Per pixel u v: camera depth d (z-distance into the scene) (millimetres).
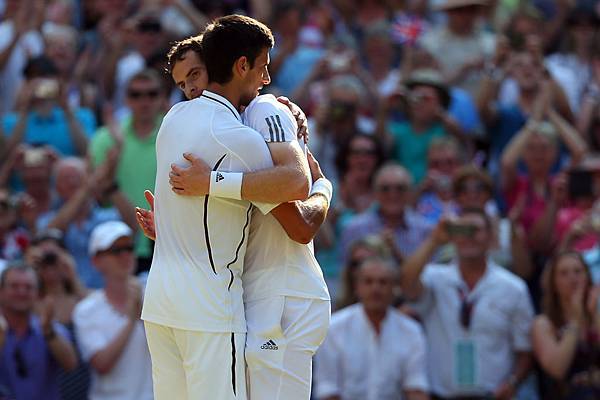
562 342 30422
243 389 17047
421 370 30328
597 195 35812
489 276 31516
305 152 17906
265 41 17469
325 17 45969
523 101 40094
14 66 42062
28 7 42562
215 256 17016
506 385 30969
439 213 34906
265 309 17406
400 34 42188
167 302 17047
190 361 17031
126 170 34625
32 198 35438
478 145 39562
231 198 16891
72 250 33969
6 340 29250
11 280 29391
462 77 42719
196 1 46000
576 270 30531
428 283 31609
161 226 17359
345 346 30328
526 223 36031
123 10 44250
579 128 41281
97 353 30031
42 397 29500
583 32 45156
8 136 37938
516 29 45750
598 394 30156
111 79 41375
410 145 37969
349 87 37469
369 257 30609
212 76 17391
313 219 17344
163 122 17500
